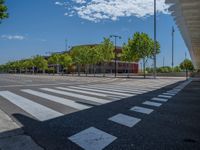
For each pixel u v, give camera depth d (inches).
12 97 533.3
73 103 446.0
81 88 801.6
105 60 2837.1
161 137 229.0
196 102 485.4
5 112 351.9
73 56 3548.2
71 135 233.9
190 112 367.6
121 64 4581.7
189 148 198.2
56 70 4781.0
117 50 4237.2
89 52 2984.7
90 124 279.7
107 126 270.7
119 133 241.8
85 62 3053.6
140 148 196.9
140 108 398.0
